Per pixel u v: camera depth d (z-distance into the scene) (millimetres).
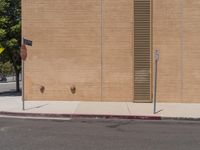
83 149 13539
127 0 29188
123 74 29250
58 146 14016
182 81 29016
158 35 29047
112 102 29078
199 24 28953
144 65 29109
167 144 14625
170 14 29000
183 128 18969
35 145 14180
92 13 29375
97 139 15531
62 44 29594
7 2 37156
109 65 29312
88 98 29500
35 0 29656
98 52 29375
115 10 29234
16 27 36625
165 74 29047
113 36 29250
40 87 29734
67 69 29609
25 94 29922
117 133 17156
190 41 28953
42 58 29719
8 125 19297
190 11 28953
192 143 14891
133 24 29109
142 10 29109
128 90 29297
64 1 29516
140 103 28734
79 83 29547
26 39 27391
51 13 29609
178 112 24250
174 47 29000
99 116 23031
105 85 29375
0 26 36531
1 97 33844
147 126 19609
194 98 29031
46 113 23438
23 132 17141
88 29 29391
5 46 36312
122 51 29219
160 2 29031
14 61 40625
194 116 22719
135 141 15156
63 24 29547
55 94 29719
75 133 17031
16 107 26250
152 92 29141
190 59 28984
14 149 13469
